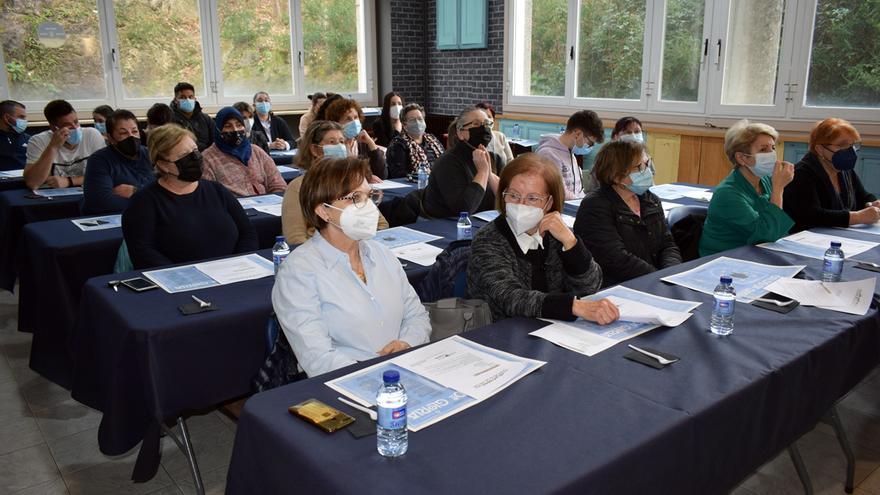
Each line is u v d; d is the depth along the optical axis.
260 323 1.93
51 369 2.67
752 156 2.61
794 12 4.98
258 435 1.18
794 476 2.23
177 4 7.00
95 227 2.96
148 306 1.92
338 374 1.37
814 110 4.99
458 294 2.07
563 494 0.97
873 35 4.62
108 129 3.58
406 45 8.30
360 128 4.30
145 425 1.85
